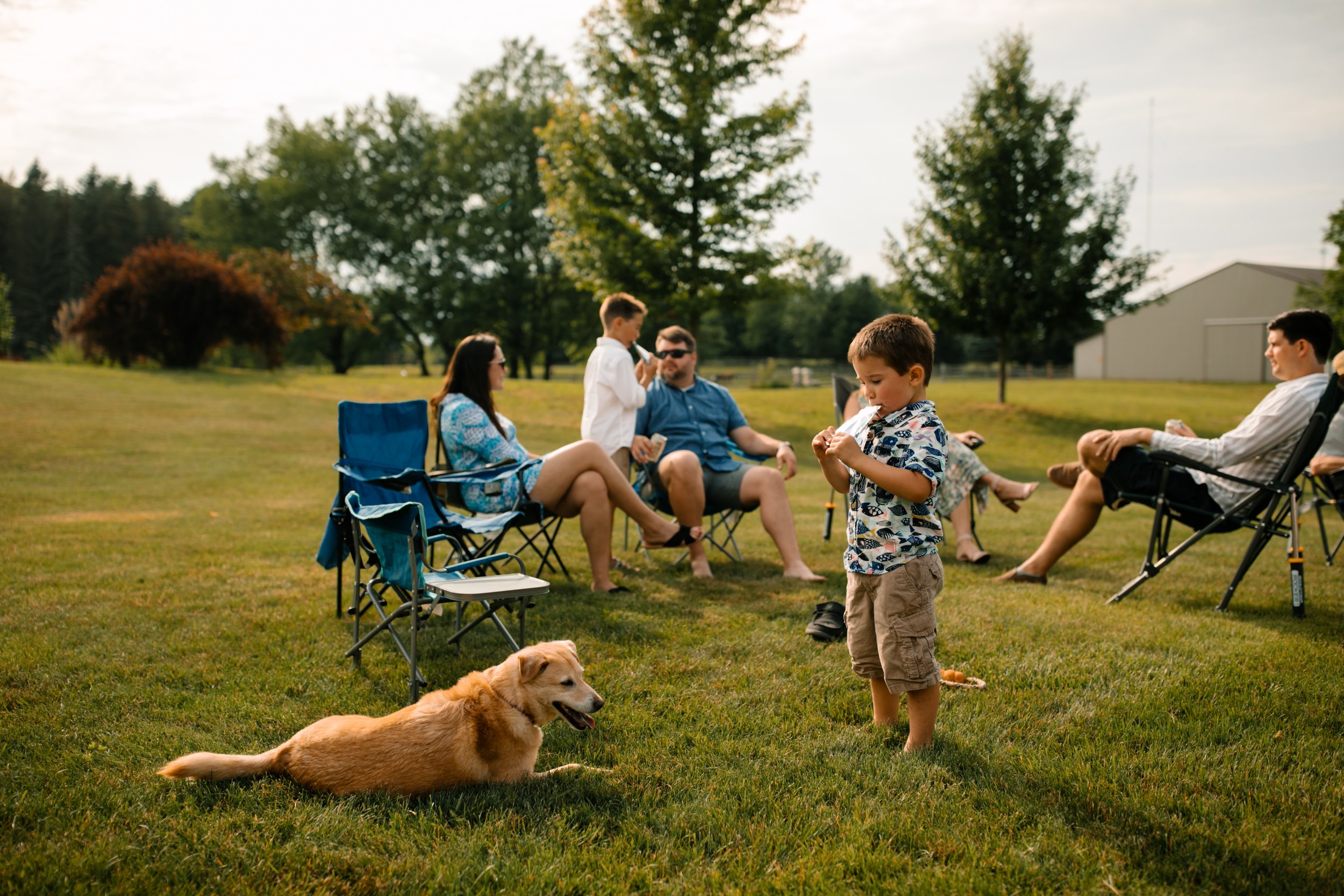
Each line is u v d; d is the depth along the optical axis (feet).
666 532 16.01
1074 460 51.49
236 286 84.53
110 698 10.00
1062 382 135.64
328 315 126.00
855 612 9.20
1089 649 12.19
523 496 14.43
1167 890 6.39
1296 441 14.05
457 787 7.95
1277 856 6.72
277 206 142.41
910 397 8.72
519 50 131.44
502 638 12.70
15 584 15.01
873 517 8.79
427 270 141.49
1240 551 20.39
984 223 63.00
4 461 31.45
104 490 27.27
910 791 7.98
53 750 8.57
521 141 129.29
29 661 11.10
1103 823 7.38
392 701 10.16
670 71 54.60
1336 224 76.23
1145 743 9.13
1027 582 16.74
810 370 180.14
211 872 6.50
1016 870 6.62
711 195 55.16
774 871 6.66
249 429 45.60
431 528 12.63
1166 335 167.12
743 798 7.87
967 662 11.76
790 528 17.10
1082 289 61.52
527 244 137.18
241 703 9.95
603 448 17.92
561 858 6.74
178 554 18.17
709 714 9.96
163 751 8.61
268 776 7.98
